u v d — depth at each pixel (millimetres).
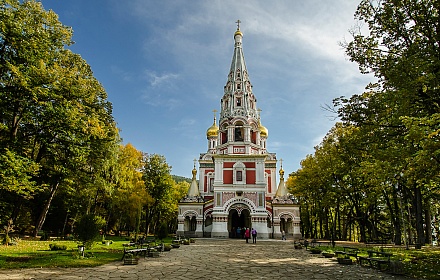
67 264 15695
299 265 17250
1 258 16828
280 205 49250
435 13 18812
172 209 60625
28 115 26047
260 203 46719
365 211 42000
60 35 29641
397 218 36562
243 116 51969
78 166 34562
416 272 14930
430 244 35750
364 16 21422
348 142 22750
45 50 26953
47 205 33812
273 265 17109
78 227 20281
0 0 24094
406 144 18484
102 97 36625
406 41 20500
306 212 63219
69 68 31422
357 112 20984
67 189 36281
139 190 45312
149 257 19781
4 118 27156
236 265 16891
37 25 26719
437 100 17703
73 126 27938
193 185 56062
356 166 32875
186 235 50000
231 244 32938
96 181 36531
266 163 58844
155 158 57000
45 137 28734
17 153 25828
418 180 18875
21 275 12727
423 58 17703
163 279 12617
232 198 47000
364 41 21484
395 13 20219
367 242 39812
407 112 17750
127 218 52469
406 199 35500
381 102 19266
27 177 24406
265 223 45750
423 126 15141
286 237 47719
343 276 13961
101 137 32031
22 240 28875
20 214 38469
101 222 21438
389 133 19188
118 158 42688
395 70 18141
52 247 22672
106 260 17703
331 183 40594
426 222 39531
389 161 17906
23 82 23344
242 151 50438
